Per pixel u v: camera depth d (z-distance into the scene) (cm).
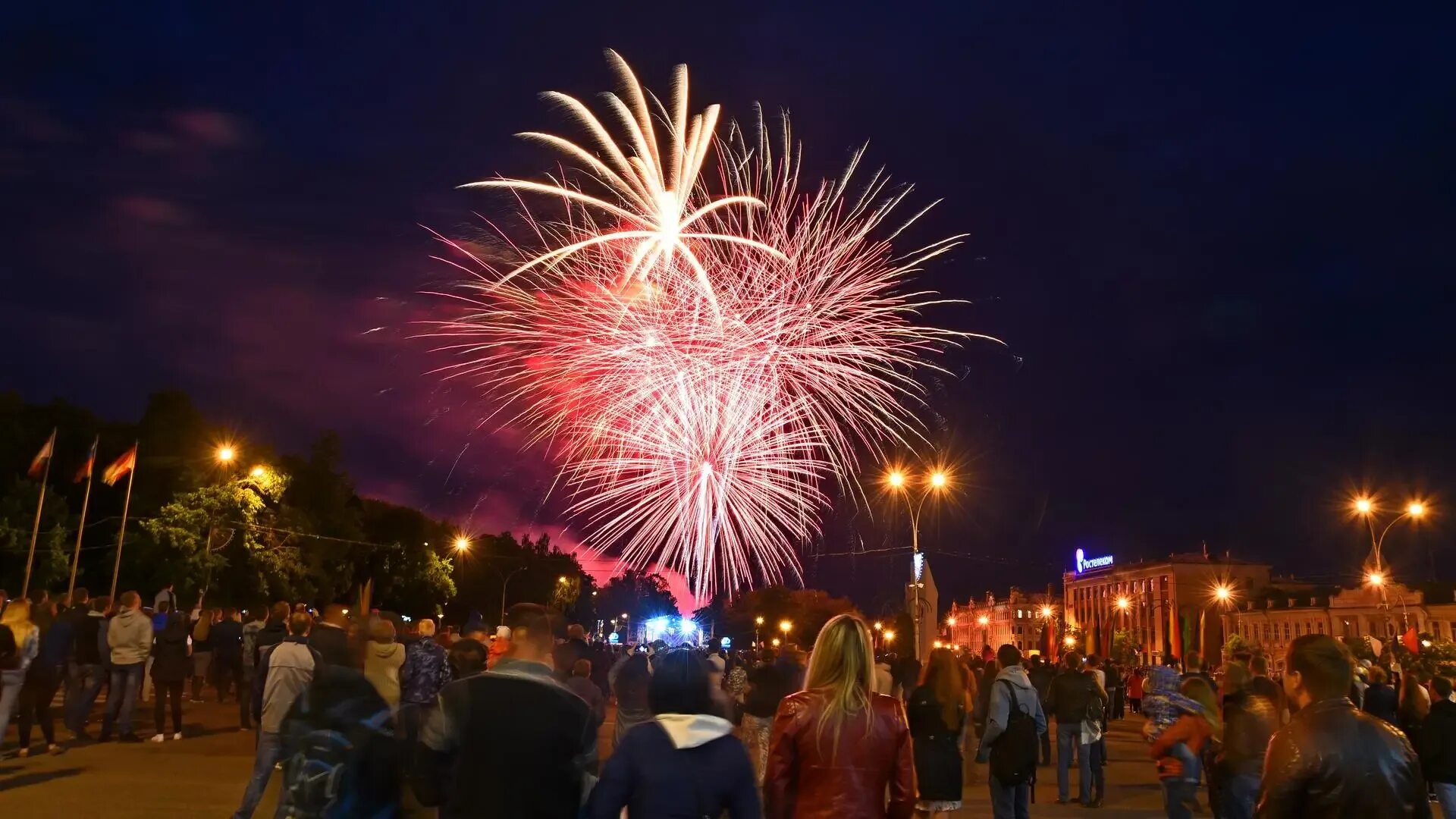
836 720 570
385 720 592
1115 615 14862
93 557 6025
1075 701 1619
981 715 1631
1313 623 10725
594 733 548
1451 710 1182
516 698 530
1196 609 13188
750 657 2786
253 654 2003
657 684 527
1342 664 495
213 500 5441
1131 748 2894
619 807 505
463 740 523
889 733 575
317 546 7119
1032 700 1144
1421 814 473
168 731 1877
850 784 562
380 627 1219
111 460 6066
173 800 1188
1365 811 464
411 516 10056
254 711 1041
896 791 576
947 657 1040
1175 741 998
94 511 6050
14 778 1291
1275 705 1020
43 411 6062
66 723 1681
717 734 517
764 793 577
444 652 1278
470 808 514
